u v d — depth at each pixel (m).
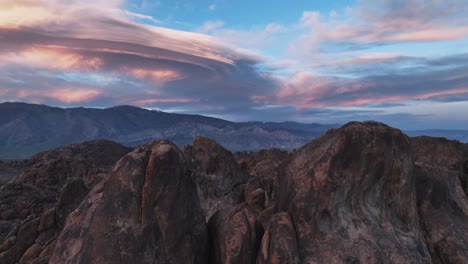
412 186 14.23
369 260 11.87
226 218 13.82
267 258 12.04
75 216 14.04
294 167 14.33
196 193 14.33
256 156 65.38
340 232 12.44
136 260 11.38
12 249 19.97
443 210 15.70
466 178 19.70
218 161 28.31
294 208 13.09
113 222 11.79
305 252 12.11
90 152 129.50
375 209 13.39
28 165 108.75
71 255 12.66
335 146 13.16
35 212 45.91
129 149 141.88
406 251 12.63
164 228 12.02
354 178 13.01
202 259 13.24
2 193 50.97
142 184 12.26
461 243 14.12
